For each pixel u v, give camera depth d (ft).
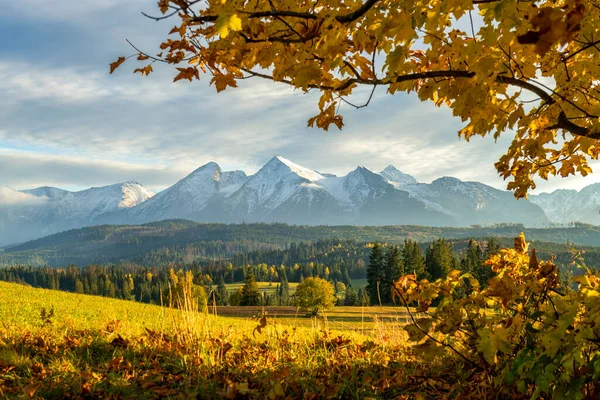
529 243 10.39
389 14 6.14
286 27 7.15
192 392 11.75
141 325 23.89
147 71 8.00
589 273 8.86
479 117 7.62
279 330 21.20
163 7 6.79
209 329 18.89
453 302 9.36
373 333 18.72
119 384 12.28
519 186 9.62
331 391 11.27
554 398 7.06
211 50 7.30
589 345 7.15
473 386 10.31
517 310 8.89
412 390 11.54
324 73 7.36
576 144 9.00
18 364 13.56
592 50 7.08
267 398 10.82
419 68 8.28
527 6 6.41
